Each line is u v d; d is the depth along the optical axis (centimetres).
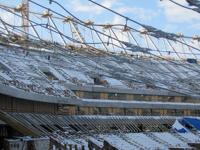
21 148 5253
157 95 11319
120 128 9881
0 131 6569
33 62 9369
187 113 11738
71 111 9256
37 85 8144
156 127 10512
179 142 9444
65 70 10388
